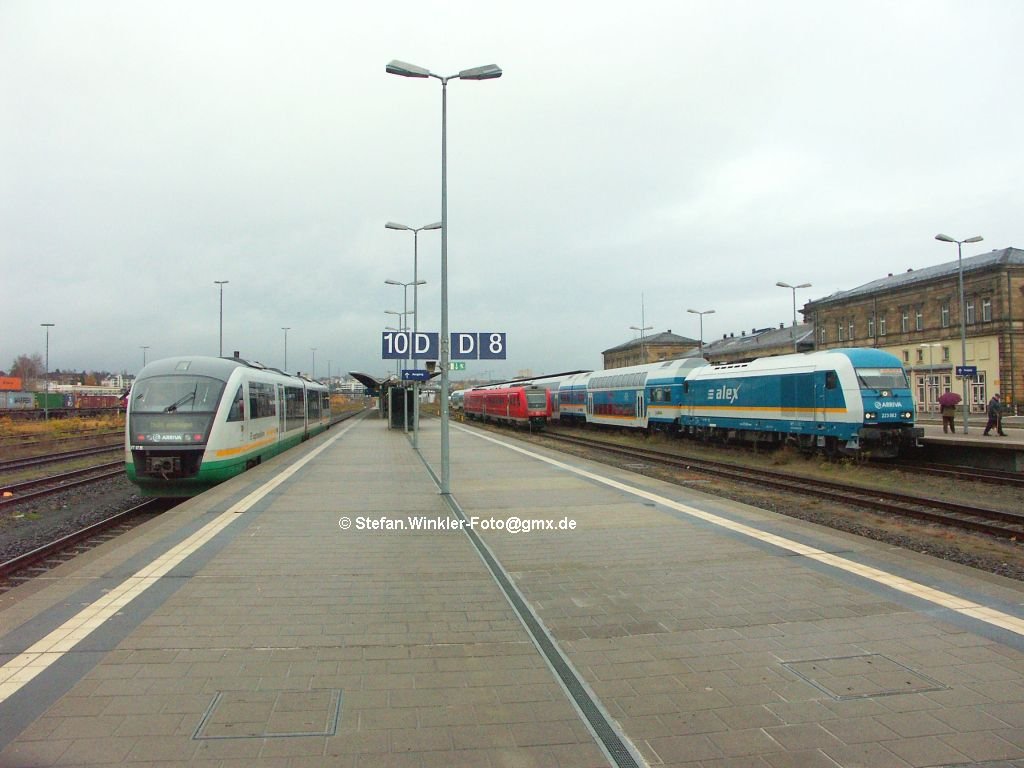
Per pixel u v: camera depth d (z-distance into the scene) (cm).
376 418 6112
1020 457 1953
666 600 608
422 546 831
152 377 1562
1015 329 4784
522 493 1297
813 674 445
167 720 377
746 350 7975
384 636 516
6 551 1042
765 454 2623
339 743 355
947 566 718
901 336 5606
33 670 444
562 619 558
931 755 347
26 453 2822
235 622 545
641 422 3531
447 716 386
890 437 2045
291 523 980
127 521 1309
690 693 418
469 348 1981
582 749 352
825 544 831
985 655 474
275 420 2159
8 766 328
